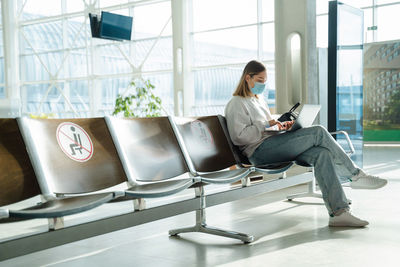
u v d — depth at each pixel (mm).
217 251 2414
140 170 2449
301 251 2348
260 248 2438
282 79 5301
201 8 9172
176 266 2180
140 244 2631
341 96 4699
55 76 11406
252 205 3748
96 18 7871
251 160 3119
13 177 1927
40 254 2488
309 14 5035
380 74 12531
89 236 1828
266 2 8508
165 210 2189
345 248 2381
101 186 2221
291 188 4656
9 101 6500
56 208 1725
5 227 3244
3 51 12039
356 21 5074
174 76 8820
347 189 4516
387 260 2158
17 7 11953
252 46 8719
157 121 2756
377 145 11422
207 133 3021
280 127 3113
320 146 2928
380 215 3223
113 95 10570
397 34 10320
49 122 2189
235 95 3105
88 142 2293
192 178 2287
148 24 9938
